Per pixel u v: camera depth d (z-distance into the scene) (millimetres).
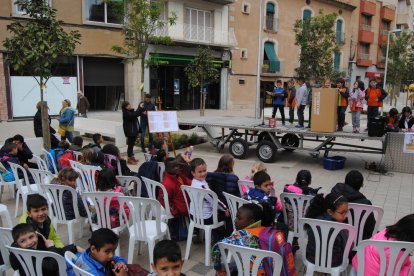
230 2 23938
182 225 5090
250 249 2861
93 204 4504
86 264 2842
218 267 3283
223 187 4867
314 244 3535
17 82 16516
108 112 20344
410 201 7090
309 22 20312
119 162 6516
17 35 8000
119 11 13070
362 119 20156
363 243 3066
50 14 8266
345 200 3594
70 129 10891
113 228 4379
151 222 4551
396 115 10469
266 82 28812
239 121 11688
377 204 6922
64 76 17922
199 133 14398
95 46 18641
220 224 4539
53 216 4871
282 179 8625
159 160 6055
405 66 32562
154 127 9141
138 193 5336
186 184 4930
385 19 42906
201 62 18844
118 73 20344
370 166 9484
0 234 3428
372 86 10188
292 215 4352
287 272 2916
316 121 9516
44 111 8750
